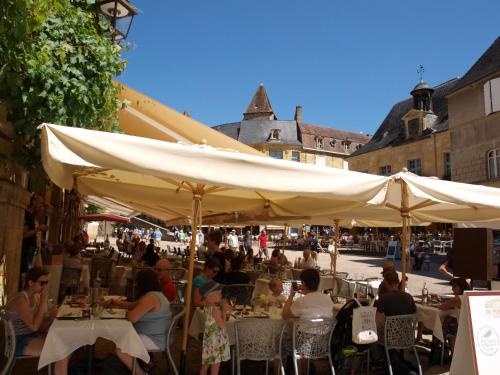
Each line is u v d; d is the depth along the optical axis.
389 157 43.62
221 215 11.07
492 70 26.12
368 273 20.08
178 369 5.47
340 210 5.77
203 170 3.81
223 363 5.53
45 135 3.45
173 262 11.94
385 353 5.33
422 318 6.36
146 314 4.61
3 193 6.50
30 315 4.30
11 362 4.14
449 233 33.31
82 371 4.80
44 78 5.20
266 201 6.84
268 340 4.83
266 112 68.12
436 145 38.47
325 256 30.83
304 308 4.98
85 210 25.05
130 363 4.25
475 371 4.02
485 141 27.38
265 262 15.02
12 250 7.29
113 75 6.21
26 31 4.17
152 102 7.84
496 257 18.28
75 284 8.57
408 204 6.41
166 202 6.57
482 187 5.27
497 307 4.25
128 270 10.29
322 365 6.00
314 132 65.75
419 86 41.81
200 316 5.36
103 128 6.63
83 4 6.60
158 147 3.70
